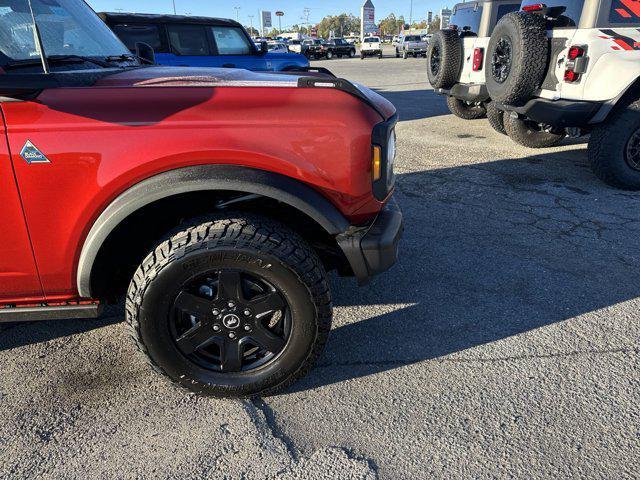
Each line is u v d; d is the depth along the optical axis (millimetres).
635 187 4824
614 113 4633
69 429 2018
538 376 2289
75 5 2600
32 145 1755
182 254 1824
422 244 3732
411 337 2613
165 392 2230
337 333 2664
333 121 1903
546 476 1771
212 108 1844
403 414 2080
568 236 3824
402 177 5469
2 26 1939
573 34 4625
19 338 2641
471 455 1865
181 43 8703
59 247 1913
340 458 1866
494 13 7164
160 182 1800
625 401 2121
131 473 1808
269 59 9562
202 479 1782
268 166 1871
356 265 2068
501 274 3258
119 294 2299
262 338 2027
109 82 1994
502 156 6312
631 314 2771
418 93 13320
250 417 2074
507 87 5199
